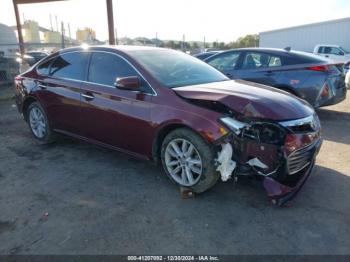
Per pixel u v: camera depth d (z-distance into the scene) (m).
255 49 6.95
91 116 4.21
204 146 3.20
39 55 20.45
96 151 4.86
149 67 3.84
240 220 3.01
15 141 5.43
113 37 11.34
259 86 3.98
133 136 3.80
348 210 3.17
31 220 3.03
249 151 3.08
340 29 24.89
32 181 3.86
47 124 4.95
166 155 3.57
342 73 6.64
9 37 22.34
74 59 4.57
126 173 4.07
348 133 5.84
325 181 3.80
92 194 3.53
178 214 3.12
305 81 6.29
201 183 3.30
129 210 3.19
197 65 4.45
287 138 3.08
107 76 4.09
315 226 2.91
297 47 27.23
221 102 3.16
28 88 5.11
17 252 2.59
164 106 3.46
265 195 3.46
